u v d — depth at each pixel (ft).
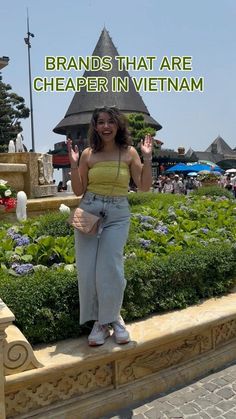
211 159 229.45
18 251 16.56
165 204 32.35
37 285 11.82
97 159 11.47
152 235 19.70
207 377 12.89
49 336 11.62
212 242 18.97
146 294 13.32
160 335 11.87
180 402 11.49
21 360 9.86
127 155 11.60
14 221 29.60
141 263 14.05
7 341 9.70
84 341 11.73
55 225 21.84
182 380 12.52
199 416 10.81
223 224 24.11
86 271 11.18
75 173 11.50
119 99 172.96
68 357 10.64
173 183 85.87
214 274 15.69
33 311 11.41
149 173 11.55
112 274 11.04
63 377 10.57
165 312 13.88
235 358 14.10
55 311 11.77
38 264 16.07
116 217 11.31
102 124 11.24
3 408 9.41
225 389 12.14
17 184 36.45
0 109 128.06
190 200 36.29
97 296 11.26
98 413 10.85
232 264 16.14
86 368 10.89
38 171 37.32
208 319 13.05
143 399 11.66
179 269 14.29
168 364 12.44
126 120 11.60
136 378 11.78
